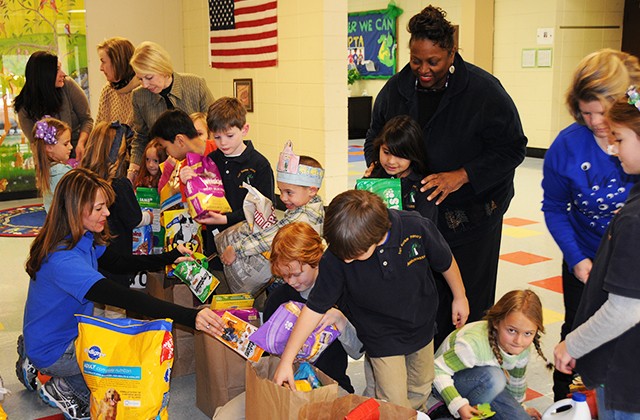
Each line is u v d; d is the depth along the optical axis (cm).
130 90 461
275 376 207
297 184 262
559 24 962
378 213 195
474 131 270
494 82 272
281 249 234
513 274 456
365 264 212
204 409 270
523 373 254
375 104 306
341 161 607
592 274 179
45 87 470
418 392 239
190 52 790
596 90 202
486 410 232
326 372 254
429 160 276
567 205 239
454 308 239
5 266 487
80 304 255
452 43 252
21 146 741
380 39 1269
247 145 312
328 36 580
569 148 225
